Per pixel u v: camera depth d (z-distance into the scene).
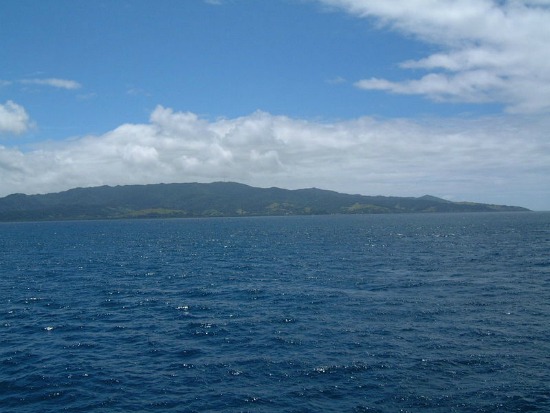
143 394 21.14
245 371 23.53
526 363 23.42
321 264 67.25
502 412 18.34
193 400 20.34
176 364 24.92
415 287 45.50
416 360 24.20
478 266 61.22
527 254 75.75
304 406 19.41
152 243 121.88
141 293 45.94
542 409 18.48
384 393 20.36
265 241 121.31
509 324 30.77
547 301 37.88
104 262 75.69
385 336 28.64
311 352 26.08
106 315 36.47
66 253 94.06
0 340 29.86
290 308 37.53
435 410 18.67
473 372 22.39
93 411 19.53
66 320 34.97
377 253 82.81
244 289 47.12
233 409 19.34
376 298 40.34
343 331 30.05
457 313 34.16
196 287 49.06
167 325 33.16
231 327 32.09
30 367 24.73
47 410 19.69
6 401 20.62
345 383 21.59
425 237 126.00
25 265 72.31
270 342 28.22
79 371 24.09
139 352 27.14
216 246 108.06
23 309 38.94
